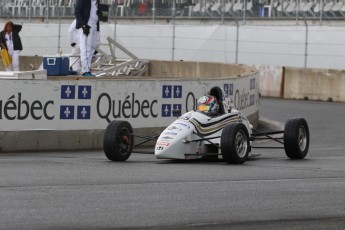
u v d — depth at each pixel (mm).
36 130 64688
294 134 59031
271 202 39219
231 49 142750
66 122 66062
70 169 50500
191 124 55250
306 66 135500
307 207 38188
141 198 39250
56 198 38438
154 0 153875
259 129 87938
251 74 87625
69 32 105000
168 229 32406
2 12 164000
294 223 34500
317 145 73125
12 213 34344
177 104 72125
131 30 151000
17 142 63875
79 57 103625
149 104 70188
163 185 43812
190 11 151375
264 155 63500
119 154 55844
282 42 137875
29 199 37875
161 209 36531
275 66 126938
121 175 47781
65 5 154750
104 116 67875
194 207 37281
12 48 101250
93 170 50188
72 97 66188
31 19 159000
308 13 140250
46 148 65250
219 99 57812
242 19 146625
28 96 64125
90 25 93125
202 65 114812
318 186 44875
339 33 132375
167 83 71250
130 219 34094
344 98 119062
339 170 53000
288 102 117625
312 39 135000
